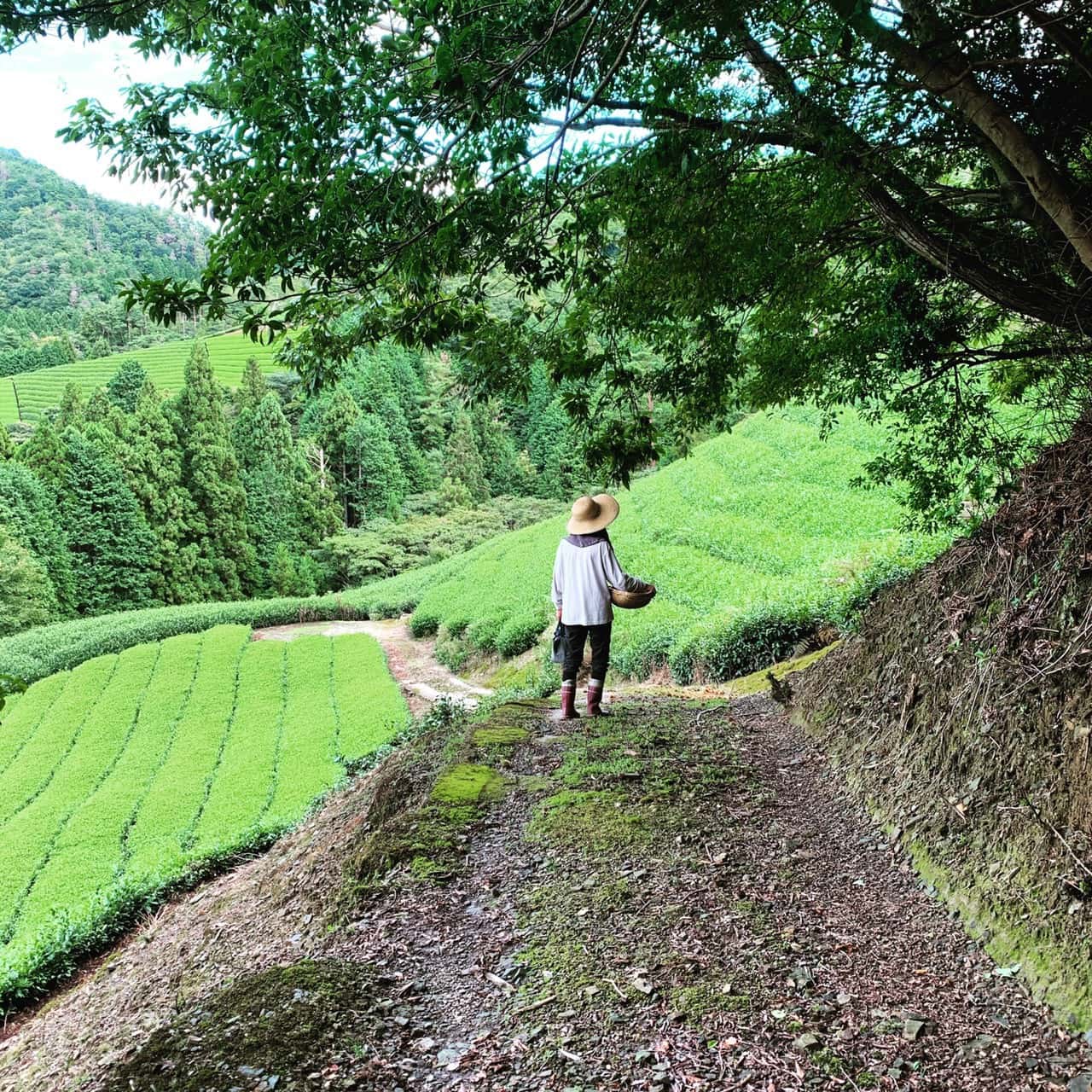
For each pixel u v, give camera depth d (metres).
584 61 3.20
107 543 49.19
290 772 19.95
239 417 61.66
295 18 3.25
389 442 74.25
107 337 144.75
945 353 5.57
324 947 3.88
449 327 4.76
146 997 5.05
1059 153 3.87
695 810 4.97
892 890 3.88
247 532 57.12
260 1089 2.59
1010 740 3.83
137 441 52.22
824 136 3.59
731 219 4.67
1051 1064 2.54
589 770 5.73
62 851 17.64
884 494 20.75
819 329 6.49
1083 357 4.47
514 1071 2.69
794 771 5.80
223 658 32.59
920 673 4.98
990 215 4.52
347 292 4.19
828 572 13.26
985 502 7.19
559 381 5.68
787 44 3.69
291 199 3.36
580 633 7.33
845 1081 2.53
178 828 17.97
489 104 3.06
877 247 5.57
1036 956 3.02
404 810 5.59
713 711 7.93
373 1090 2.62
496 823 5.02
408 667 29.41
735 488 26.66
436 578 44.69
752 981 3.11
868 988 3.06
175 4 3.84
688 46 3.36
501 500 76.19
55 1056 5.31
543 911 3.83
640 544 24.95
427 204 3.64
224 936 5.34
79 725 27.14
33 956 8.43
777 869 4.16
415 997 3.24
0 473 46.06
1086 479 3.98
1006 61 2.92
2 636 42.12
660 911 3.72
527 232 4.30
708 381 6.25
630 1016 2.93
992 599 4.46
